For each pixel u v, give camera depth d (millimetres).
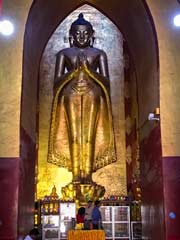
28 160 9047
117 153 12086
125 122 12328
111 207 10734
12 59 8258
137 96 11055
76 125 11805
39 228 10266
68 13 11438
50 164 11891
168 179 7832
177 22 8266
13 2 8477
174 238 7555
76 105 11922
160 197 8031
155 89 8602
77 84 11984
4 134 7926
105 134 12062
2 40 8312
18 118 8008
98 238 8180
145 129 9805
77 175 11461
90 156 11656
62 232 10188
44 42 10953
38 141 12023
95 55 12242
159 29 8484
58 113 12070
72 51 12227
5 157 7836
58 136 12016
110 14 11391
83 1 11281
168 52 8375
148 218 9367
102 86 12031
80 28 12180
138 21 9648
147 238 9445
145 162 9773
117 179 11867
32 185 9680
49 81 12578
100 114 12125
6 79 8172
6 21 8016
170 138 8008
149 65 9289
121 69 12789
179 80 8266
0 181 7715
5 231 7504
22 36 8336
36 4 8758
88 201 10258
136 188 11156
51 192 11656
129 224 10625
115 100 12516
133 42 10898
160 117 8102
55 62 12672
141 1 8820
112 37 13055
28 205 9000
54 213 10406
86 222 8719
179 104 8164
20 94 8125
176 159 7914
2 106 8047
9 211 7602
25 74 8617
